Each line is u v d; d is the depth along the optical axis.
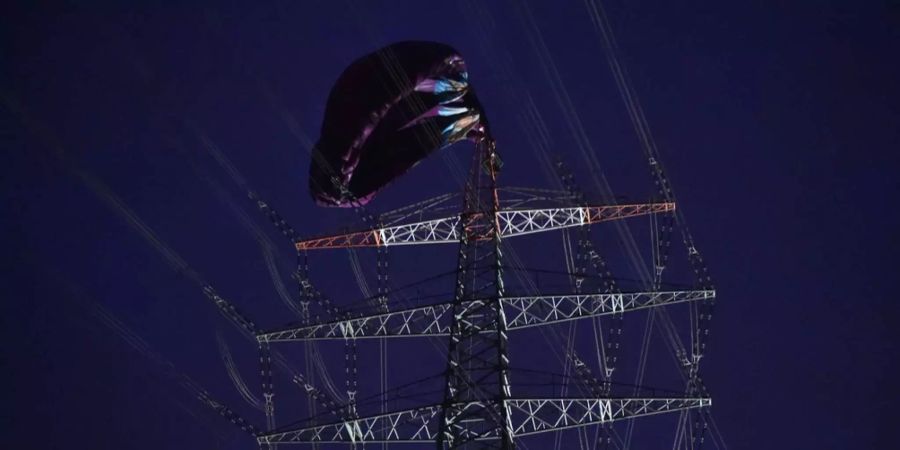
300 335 41.81
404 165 42.75
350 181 41.47
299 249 47.22
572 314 38.72
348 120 38.16
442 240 45.41
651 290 39.47
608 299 39.03
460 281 39.19
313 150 39.47
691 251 45.44
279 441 36.69
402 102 41.59
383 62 38.84
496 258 39.12
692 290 39.81
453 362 34.53
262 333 42.28
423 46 40.00
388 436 35.41
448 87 41.81
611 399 35.16
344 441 35.75
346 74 38.62
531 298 37.50
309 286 46.28
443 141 43.53
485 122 46.75
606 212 44.94
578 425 34.84
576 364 48.41
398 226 45.66
